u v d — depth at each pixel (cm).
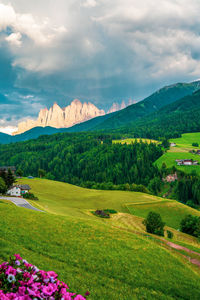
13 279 636
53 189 14350
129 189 18125
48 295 625
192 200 19112
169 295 2084
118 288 1931
